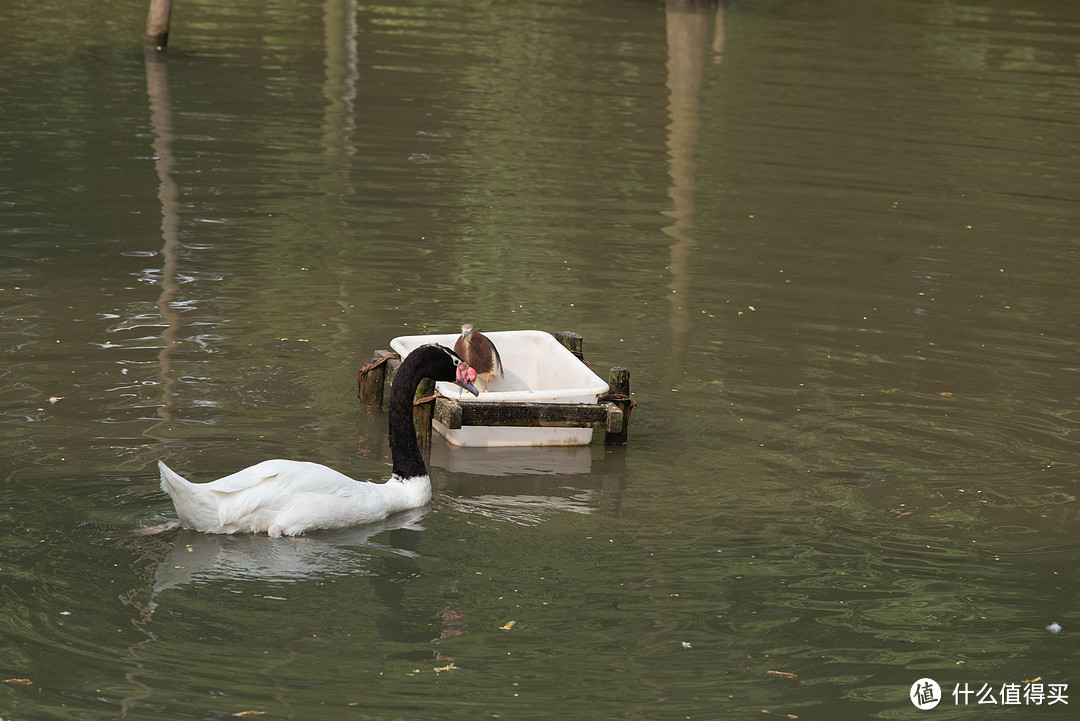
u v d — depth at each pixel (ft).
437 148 114.62
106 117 115.75
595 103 137.80
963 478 55.52
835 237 94.94
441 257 84.69
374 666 38.11
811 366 69.00
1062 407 64.59
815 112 138.21
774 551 47.55
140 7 182.60
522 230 92.22
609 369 63.67
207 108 122.72
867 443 59.16
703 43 179.32
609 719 36.04
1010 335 75.46
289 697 36.22
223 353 65.51
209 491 44.91
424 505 50.47
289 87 136.05
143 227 86.07
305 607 41.34
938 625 42.50
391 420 50.26
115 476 50.08
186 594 41.47
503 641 39.96
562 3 216.13
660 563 46.03
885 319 77.41
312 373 63.87
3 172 95.91
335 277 79.20
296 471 46.62
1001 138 130.93
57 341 65.00
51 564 42.68
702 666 39.17
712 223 96.94
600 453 57.47
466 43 171.01
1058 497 53.88
